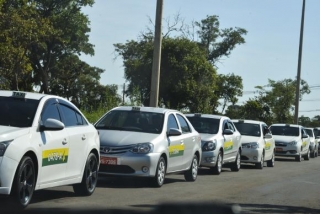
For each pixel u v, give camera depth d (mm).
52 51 48656
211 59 53156
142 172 13906
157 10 20375
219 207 12023
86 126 12297
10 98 10734
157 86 20391
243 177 19266
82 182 12102
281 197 14320
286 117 58000
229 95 48781
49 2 45406
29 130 10023
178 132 15164
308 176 21156
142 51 40531
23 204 9812
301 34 44531
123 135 14312
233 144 21312
